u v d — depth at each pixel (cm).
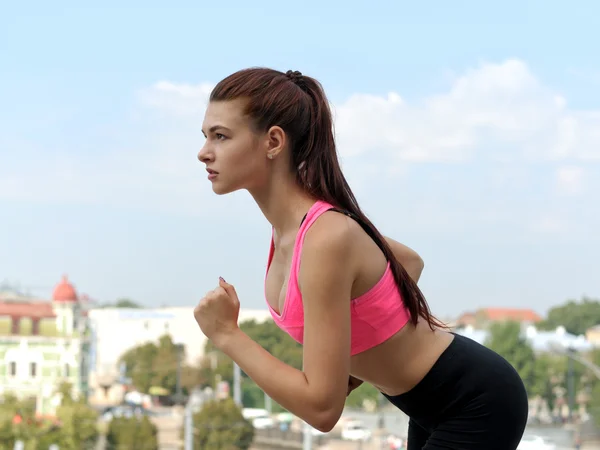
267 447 6116
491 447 228
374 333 224
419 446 250
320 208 219
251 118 224
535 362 7312
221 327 226
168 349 9238
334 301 214
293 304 222
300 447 6031
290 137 227
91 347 9906
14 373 8381
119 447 5256
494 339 7369
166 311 10650
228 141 225
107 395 9506
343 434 6419
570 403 6712
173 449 6569
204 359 9062
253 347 222
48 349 8494
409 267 259
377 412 7850
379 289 221
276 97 224
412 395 232
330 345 214
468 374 229
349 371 229
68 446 5169
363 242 220
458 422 229
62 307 8675
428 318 230
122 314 10600
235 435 4922
